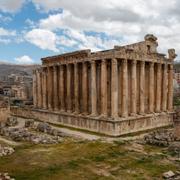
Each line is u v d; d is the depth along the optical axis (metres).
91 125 62.28
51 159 40.59
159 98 70.88
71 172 35.31
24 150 45.91
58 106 79.06
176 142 48.31
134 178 33.62
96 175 34.44
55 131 59.84
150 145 50.22
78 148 46.41
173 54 74.62
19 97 124.25
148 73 69.44
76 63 70.44
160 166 38.03
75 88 70.88
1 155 42.72
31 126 67.62
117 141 51.50
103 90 62.09
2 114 71.75
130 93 64.94
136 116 62.31
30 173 34.78
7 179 31.86
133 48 63.69
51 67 81.56
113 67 59.50
